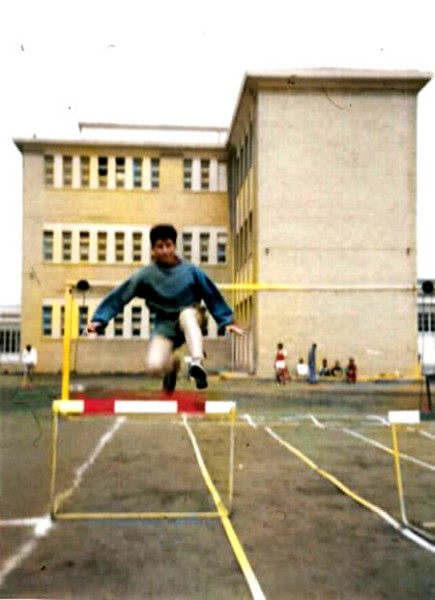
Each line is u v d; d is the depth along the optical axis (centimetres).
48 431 1599
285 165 3947
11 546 652
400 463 1154
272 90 3938
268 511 795
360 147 3959
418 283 3934
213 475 1030
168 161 5203
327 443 1415
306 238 3938
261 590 535
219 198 5216
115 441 1430
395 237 3950
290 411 2114
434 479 1005
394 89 3956
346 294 3906
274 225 3931
